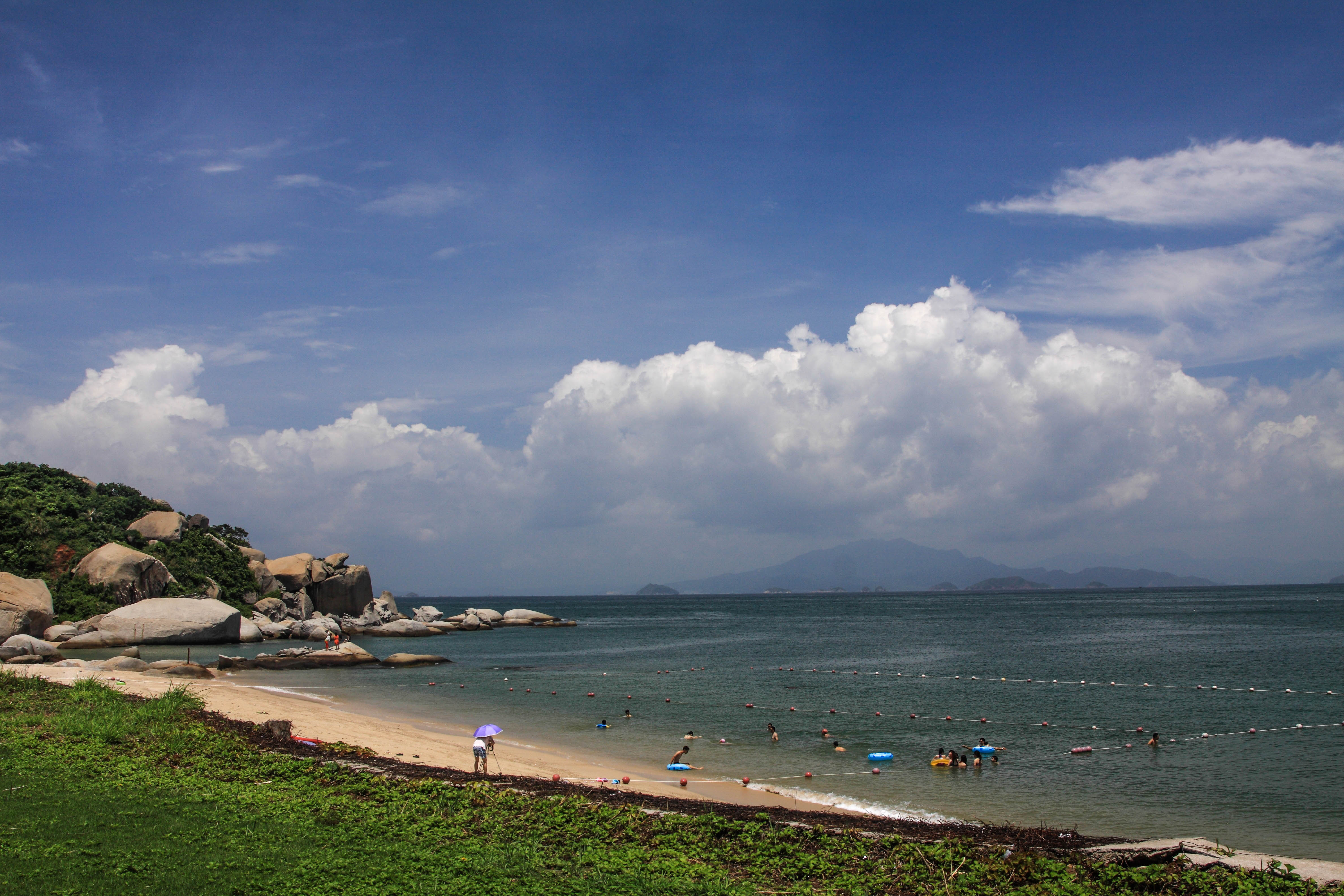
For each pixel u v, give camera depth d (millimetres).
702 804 20188
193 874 13633
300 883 13578
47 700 28000
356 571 113312
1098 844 17047
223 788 19375
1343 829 23094
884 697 50344
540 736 37531
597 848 16484
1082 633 106125
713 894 14094
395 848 15719
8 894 12281
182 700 28219
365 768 22359
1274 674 58125
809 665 69438
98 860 13969
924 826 18812
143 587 79438
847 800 26078
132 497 99625
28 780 19047
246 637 80938
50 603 68875
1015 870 15180
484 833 17250
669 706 46938
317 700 46438
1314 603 190375
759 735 38094
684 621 159875
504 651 87000
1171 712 43438
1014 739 36688
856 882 15000
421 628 107938
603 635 114812
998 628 121812
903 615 180125
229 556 96750
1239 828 23250
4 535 77812
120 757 21750
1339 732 37469
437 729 37938
